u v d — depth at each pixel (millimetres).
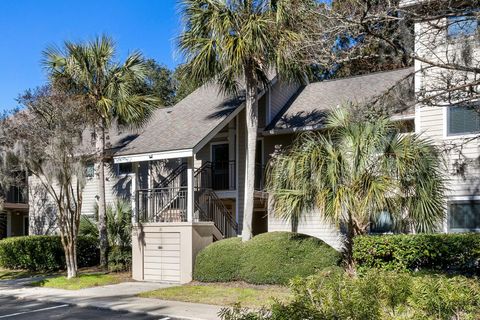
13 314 11297
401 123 13570
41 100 15594
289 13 11531
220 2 14281
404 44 8312
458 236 11406
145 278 16156
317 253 13281
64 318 10695
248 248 14055
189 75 15453
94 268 19156
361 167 11477
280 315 4328
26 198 26891
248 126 15125
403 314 4332
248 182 14977
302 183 12055
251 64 14766
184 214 16016
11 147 15609
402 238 11789
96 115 18250
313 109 17625
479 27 8172
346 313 4211
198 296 12602
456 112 13070
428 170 11500
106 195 21516
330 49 8711
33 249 20406
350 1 8117
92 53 18281
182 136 16312
